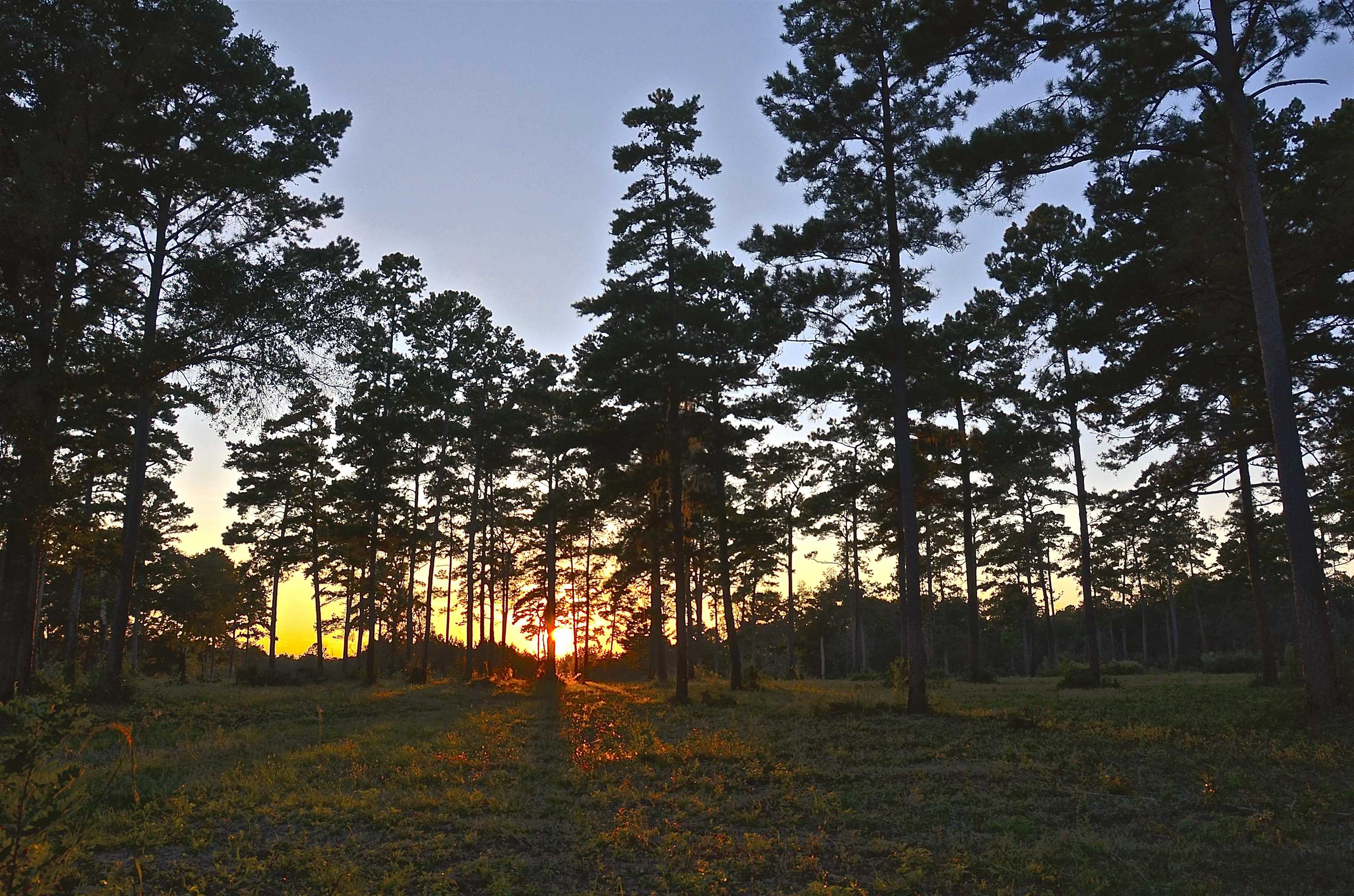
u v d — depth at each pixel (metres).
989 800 9.26
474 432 43.44
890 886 6.52
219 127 20.12
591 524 43.69
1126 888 6.35
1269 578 46.44
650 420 28.33
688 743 14.02
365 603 54.91
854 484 32.25
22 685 21.52
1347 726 12.09
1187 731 13.39
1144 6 15.23
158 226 21.36
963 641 83.50
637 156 28.30
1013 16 15.75
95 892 6.23
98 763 12.24
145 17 17.92
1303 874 6.40
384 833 8.41
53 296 17.69
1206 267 18.03
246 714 21.78
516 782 11.17
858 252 22.02
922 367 21.91
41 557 21.66
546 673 38.88
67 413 19.38
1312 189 18.12
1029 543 52.34
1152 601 66.81
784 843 7.83
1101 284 19.83
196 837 8.14
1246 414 21.69
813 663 79.69
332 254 21.38
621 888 6.65
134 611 57.97
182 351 18.77
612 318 29.44
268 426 48.81
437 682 41.47
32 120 16.75
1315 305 18.00
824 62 21.06
